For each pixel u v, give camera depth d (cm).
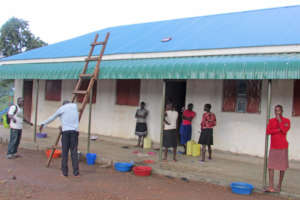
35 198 527
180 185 644
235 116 937
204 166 783
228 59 732
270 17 1009
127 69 874
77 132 704
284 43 692
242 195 586
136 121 1159
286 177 701
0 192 551
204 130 832
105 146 1044
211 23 1116
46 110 1491
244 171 743
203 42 876
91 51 883
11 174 677
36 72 1165
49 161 764
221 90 963
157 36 1116
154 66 827
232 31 930
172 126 830
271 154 588
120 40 1202
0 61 1416
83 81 1342
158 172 732
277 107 586
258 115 898
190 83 1021
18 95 1603
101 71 920
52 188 588
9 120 842
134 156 888
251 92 912
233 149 937
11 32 2275
